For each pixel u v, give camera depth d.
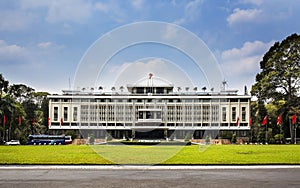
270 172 18.84
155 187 14.35
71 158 25.14
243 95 79.06
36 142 64.56
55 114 77.56
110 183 15.29
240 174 18.05
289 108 59.78
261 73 62.50
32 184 15.02
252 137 70.75
